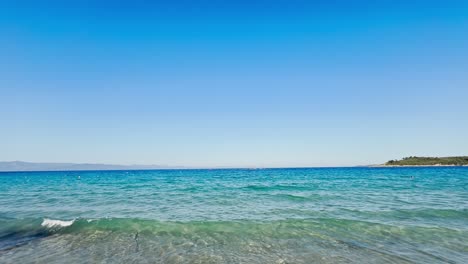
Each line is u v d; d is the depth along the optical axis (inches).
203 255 381.4
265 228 508.7
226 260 362.0
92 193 1130.7
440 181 1637.6
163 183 1765.5
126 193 1117.1
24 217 617.9
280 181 1817.2
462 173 2719.0
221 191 1153.4
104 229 508.7
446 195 943.7
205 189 1263.5
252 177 2541.8
